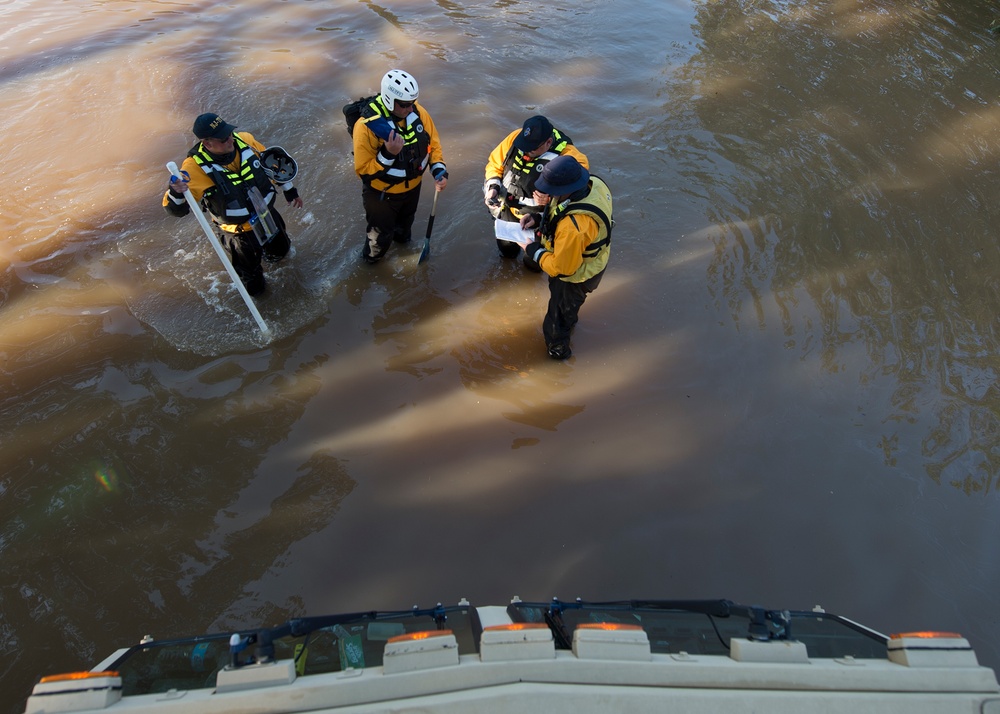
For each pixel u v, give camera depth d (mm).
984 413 4434
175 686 1938
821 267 5594
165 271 5496
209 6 9789
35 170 6582
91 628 3332
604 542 3775
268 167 4785
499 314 5246
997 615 3451
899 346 4906
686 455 4246
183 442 4238
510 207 4914
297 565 3637
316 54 8562
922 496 3994
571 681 1708
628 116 7551
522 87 8008
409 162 4867
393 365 4805
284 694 1668
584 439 4340
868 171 6688
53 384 4555
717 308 5262
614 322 5160
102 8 9711
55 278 5406
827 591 3559
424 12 9680
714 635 2180
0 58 8398
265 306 5203
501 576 3609
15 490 3930
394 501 3969
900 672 1775
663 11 9953
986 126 7336
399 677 1690
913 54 8852
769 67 8562
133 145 6949
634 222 6070
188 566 3611
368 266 5605
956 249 5742
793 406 4527
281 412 4453
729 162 6840
